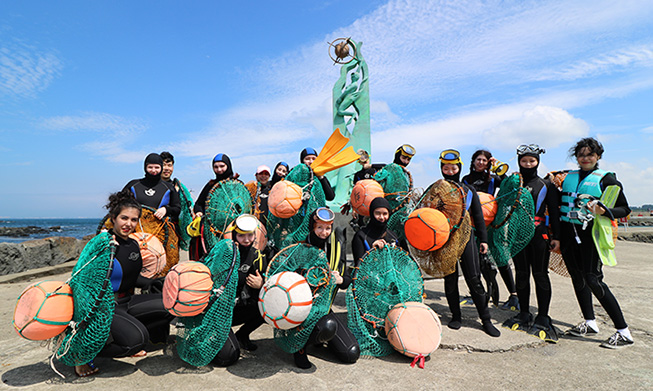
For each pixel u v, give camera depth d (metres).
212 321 3.16
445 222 4.07
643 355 3.83
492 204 4.76
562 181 4.55
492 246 4.85
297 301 3.14
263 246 4.67
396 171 5.75
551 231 4.45
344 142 5.27
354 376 3.28
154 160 4.88
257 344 4.11
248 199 5.02
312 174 5.16
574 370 3.46
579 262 4.32
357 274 3.86
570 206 4.33
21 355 3.73
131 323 3.28
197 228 4.73
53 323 2.88
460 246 4.28
